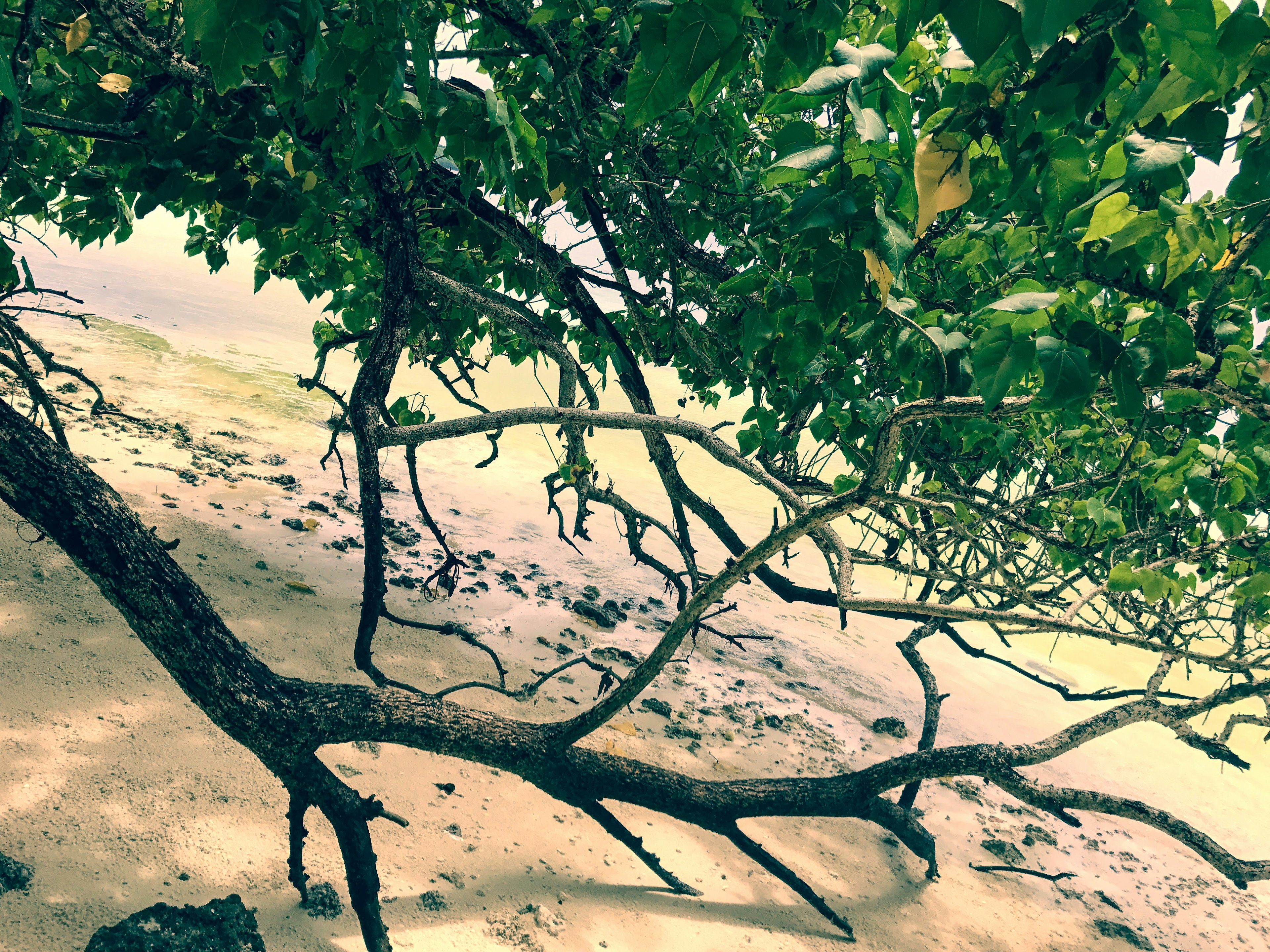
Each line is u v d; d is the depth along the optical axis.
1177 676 11.23
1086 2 1.25
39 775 4.14
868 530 4.70
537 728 4.40
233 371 13.98
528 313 4.92
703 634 9.30
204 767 4.62
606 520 12.18
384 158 3.63
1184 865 7.41
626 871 5.04
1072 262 2.88
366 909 3.56
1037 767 8.40
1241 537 3.74
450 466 12.77
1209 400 3.18
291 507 9.11
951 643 11.34
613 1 3.16
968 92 1.91
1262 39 1.57
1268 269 2.20
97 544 3.07
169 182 3.15
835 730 7.86
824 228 2.05
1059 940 5.73
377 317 5.27
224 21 1.83
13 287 4.47
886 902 5.59
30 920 3.32
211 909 3.22
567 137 3.44
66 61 3.70
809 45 1.88
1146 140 2.14
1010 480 5.28
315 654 6.23
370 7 2.27
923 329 2.83
